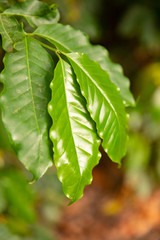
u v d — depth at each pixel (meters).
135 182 1.74
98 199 2.04
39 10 0.51
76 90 0.47
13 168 0.95
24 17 0.51
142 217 1.82
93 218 1.88
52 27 0.52
